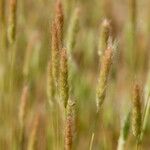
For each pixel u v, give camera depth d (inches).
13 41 29.9
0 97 35.0
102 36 26.6
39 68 39.8
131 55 32.5
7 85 34.9
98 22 48.1
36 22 43.9
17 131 34.2
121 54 51.9
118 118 36.2
